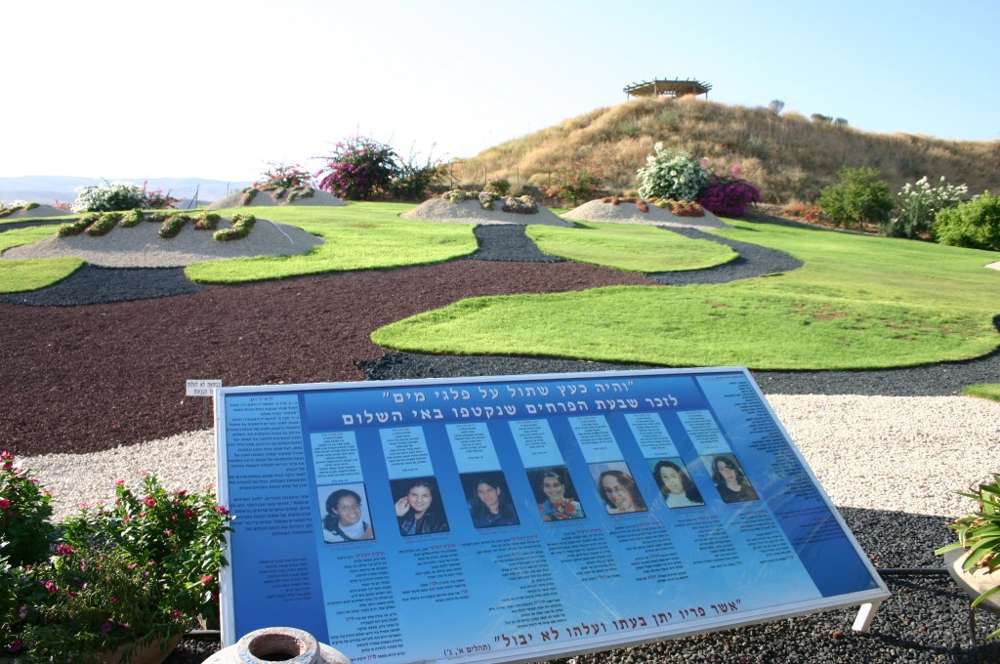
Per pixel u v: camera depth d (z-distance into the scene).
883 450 7.67
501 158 49.47
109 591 3.54
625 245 20.02
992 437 8.14
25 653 3.33
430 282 14.59
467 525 3.93
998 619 4.60
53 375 9.57
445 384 4.43
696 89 60.09
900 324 13.31
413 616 3.59
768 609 4.06
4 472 4.08
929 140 56.66
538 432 4.38
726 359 10.83
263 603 3.51
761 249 21.25
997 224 27.97
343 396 4.23
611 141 47.62
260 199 30.28
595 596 3.86
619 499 4.24
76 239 16.98
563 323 12.26
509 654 3.59
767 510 4.45
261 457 3.91
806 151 48.28
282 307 12.63
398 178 33.59
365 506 3.86
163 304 12.77
